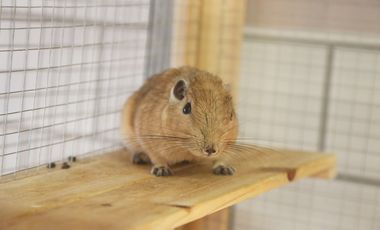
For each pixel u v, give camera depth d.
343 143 1.31
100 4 0.92
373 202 1.30
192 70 0.89
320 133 1.32
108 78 0.94
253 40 1.34
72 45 0.85
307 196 1.34
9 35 0.80
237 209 1.38
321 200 1.33
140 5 0.96
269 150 0.97
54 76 0.86
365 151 1.30
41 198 0.70
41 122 0.85
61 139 0.88
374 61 1.28
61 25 0.85
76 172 0.81
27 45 0.78
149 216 0.66
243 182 0.79
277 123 1.35
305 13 1.31
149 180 0.79
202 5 1.04
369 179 1.29
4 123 0.79
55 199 0.70
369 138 1.29
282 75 1.33
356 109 1.30
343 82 1.30
